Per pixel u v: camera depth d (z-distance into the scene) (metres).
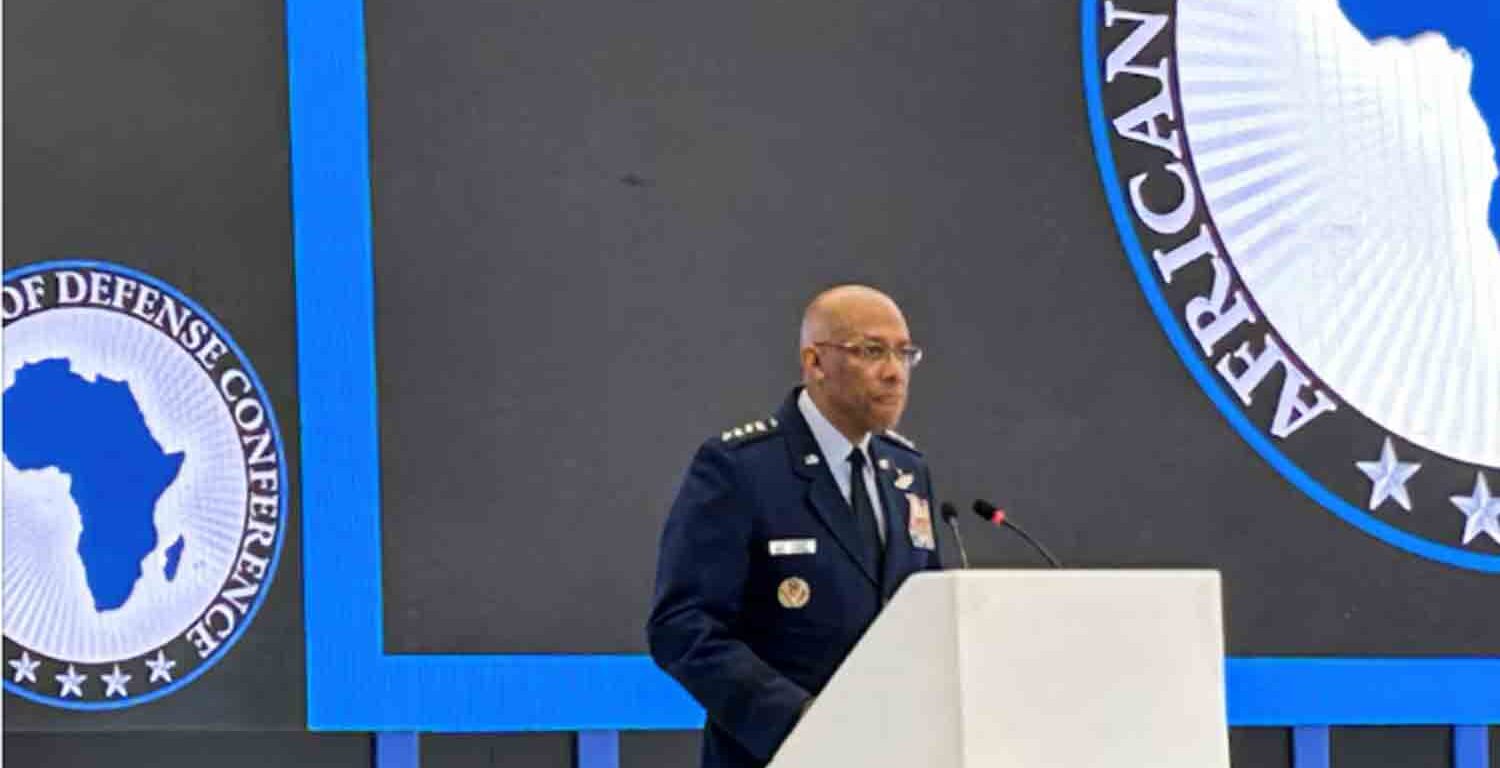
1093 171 8.16
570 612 7.48
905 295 7.91
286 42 7.32
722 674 5.23
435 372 7.40
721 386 7.70
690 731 7.76
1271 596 8.23
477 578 7.39
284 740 7.32
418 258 7.41
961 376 7.93
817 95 7.88
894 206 7.93
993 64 8.08
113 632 6.98
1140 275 8.18
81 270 7.06
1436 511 8.46
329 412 7.26
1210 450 8.21
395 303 7.38
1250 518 8.23
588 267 7.60
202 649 7.07
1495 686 8.44
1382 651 8.34
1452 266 8.58
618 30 7.70
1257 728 8.28
